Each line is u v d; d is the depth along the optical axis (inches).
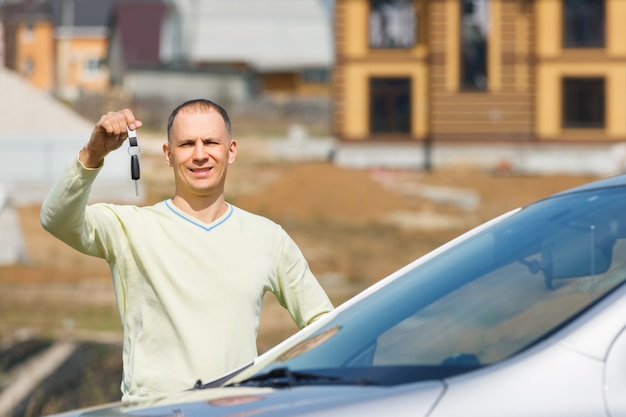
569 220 201.9
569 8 2347.4
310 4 4416.8
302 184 2210.9
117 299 243.4
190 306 237.3
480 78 2365.9
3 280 1408.7
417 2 2361.0
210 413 173.9
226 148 246.2
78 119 2442.2
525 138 2361.0
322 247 1833.2
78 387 780.6
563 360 163.6
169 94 3897.6
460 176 2322.8
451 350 179.8
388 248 1862.7
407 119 2380.7
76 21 4411.9
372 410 161.2
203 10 4281.5
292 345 209.2
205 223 242.7
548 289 184.9
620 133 2347.4
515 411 159.2
